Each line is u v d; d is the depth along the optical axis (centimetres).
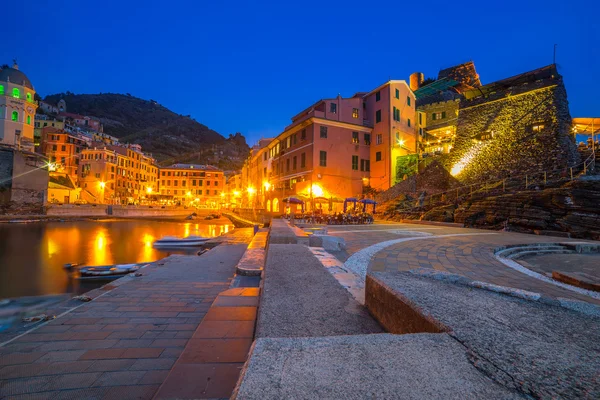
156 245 2348
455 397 116
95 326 443
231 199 10075
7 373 298
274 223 1788
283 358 149
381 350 158
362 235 1420
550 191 1831
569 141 2350
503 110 2803
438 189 2945
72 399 256
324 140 3372
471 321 201
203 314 508
